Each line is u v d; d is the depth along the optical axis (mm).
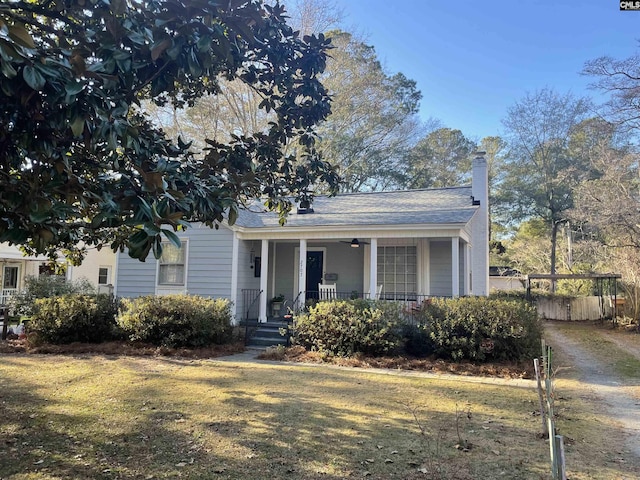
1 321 15070
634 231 17594
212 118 21125
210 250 12789
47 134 2633
